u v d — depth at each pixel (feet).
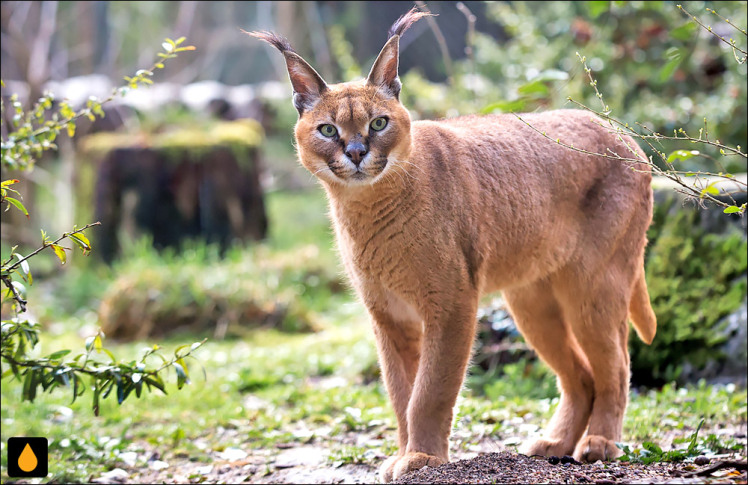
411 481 10.98
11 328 13.67
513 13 37.14
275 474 15.02
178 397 20.81
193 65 58.75
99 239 35.58
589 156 14.19
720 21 28.43
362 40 52.65
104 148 35.96
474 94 28.53
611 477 10.55
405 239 12.46
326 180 12.92
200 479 14.93
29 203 41.91
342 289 32.50
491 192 13.29
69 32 58.70
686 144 27.35
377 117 12.52
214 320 28.40
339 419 17.92
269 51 57.36
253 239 37.55
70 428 18.13
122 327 28.07
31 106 39.22
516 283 14.19
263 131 46.62
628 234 14.40
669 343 19.98
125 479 15.24
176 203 36.27
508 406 18.03
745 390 18.30
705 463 11.33
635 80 30.68
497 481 10.55
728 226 20.04
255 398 20.99
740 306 19.35
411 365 13.60
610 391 14.20
